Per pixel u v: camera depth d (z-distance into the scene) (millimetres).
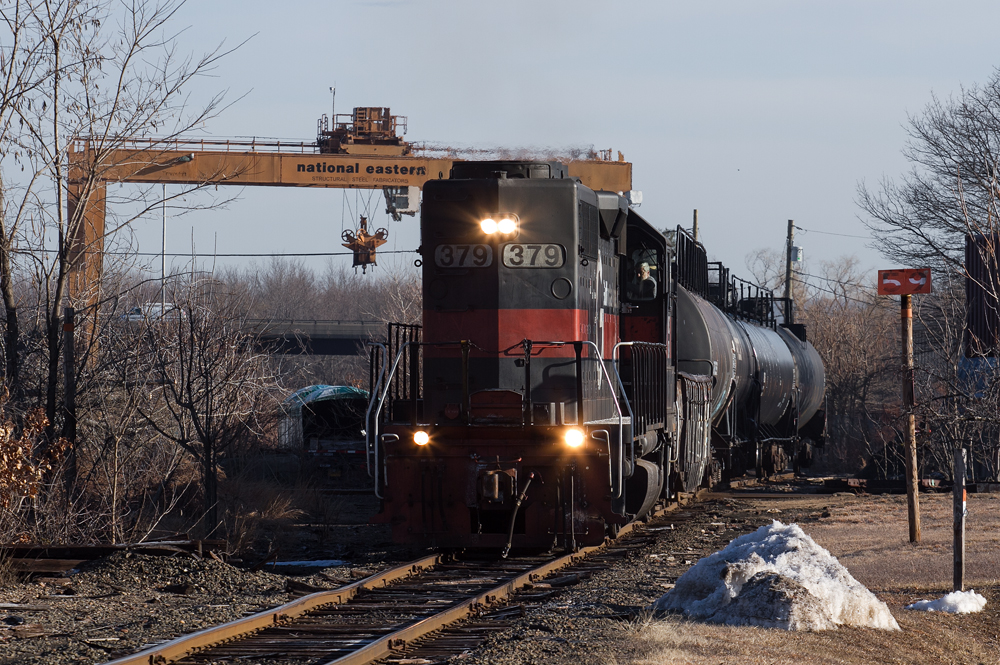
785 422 123062
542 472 47875
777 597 33562
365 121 146500
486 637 31969
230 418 76000
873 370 193125
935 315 134125
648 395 57469
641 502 56375
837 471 154250
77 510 59969
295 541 62656
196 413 70625
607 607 36562
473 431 48125
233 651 30609
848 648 30719
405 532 48438
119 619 36656
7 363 65500
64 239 66562
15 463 50844
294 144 147000
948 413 67812
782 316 149250
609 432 47875
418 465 48469
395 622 34688
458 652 30266
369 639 32188
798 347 130000
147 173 132875
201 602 39938
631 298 64062
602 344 55500
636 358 54625
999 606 38875
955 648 32281
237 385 75000
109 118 67562
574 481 47531
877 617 34531
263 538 63188
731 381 89312
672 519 66875
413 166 143250
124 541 58844
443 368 50719
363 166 142250
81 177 77500
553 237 50531
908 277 54719
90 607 38812
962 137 125438
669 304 65625
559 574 44781
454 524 48156
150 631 34094
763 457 112312
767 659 28828
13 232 66125
